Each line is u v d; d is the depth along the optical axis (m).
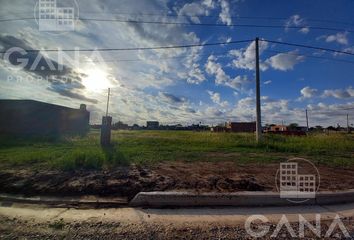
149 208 4.62
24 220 3.97
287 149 12.75
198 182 5.84
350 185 6.03
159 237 3.45
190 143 15.95
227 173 6.90
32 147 12.22
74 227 3.73
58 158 8.19
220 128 61.28
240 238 3.47
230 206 4.79
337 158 10.38
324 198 5.13
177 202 4.78
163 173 6.70
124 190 5.30
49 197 5.05
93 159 7.60
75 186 5.41
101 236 3.45
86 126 33.59
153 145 14.31
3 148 11.66
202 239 3.42
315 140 18.36
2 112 25.09
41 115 26.59
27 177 5.96
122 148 12.01
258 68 16.39
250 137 20.39
